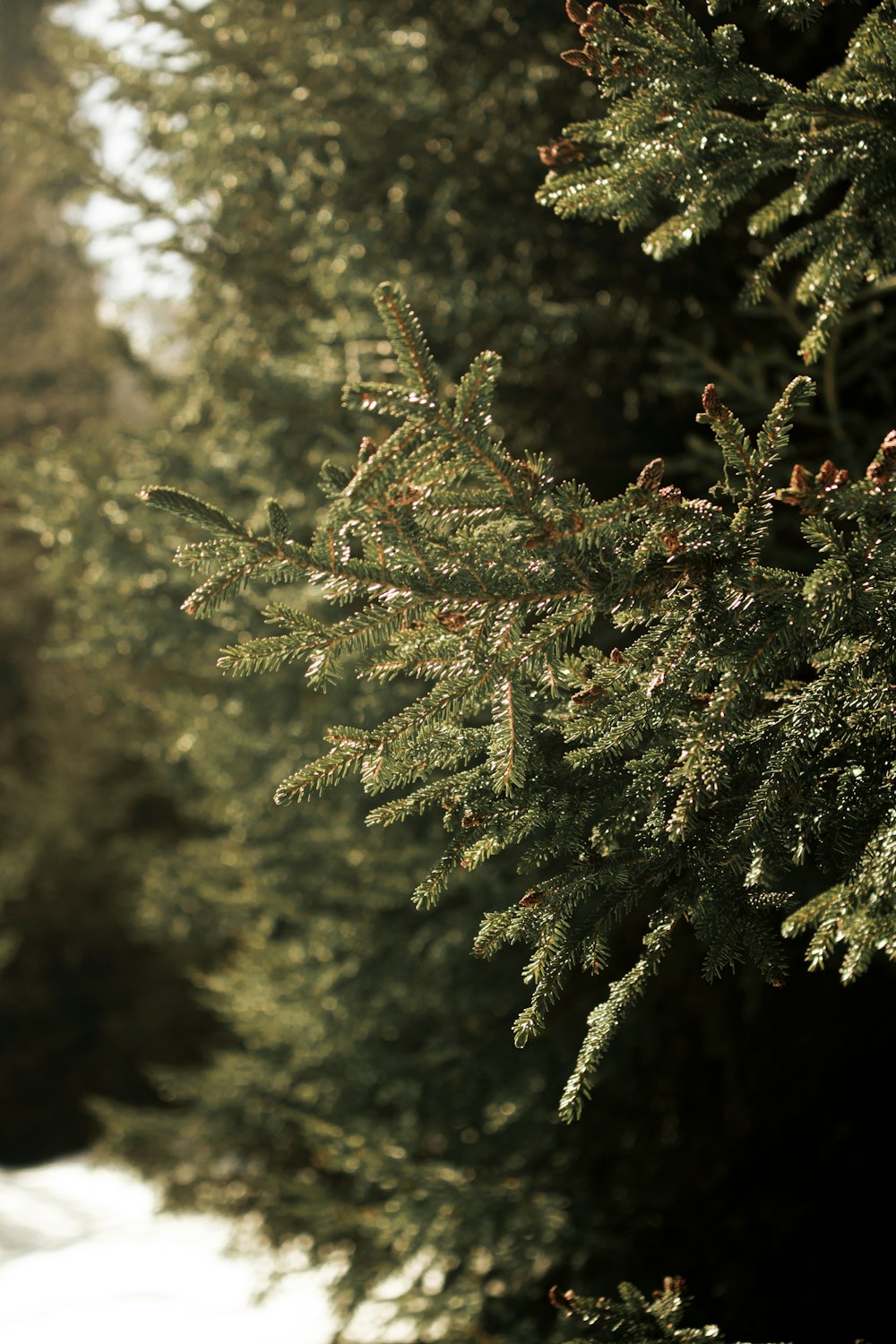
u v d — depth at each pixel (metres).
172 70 4.28
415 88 4.06
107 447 4.59
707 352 3.52
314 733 4.26
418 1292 4.22
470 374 1.60
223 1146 6.03
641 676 1.69
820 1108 3.72
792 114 1.88
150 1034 9.24
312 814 4.49
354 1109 4.85
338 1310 4.34
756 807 1.66
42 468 4.48
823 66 3.72
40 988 9.49
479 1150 4.35
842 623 1.59
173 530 4.21
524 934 1.79
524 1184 4.09
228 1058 5.76
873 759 1.67
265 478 4.32
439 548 1.63
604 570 1.64
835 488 1.53
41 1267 5.93
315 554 1.62
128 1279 5.73
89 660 4.79
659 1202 3.81
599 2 1.86
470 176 4.12
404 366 1.60
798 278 3.57
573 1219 3.88
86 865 9.50
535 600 1.64
